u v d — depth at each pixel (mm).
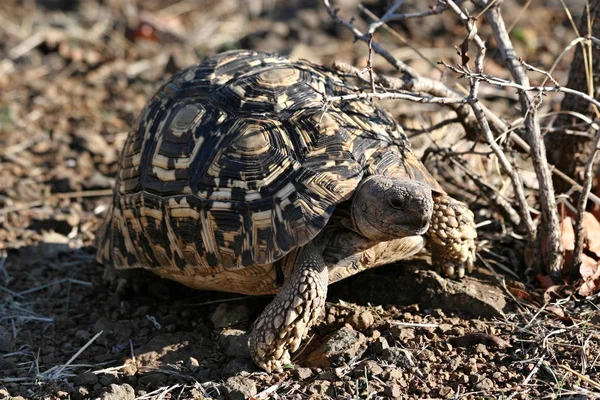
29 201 7480
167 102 5441
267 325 4645
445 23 10234
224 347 5012
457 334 4938
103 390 4688
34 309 5879
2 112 9148
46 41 10742
